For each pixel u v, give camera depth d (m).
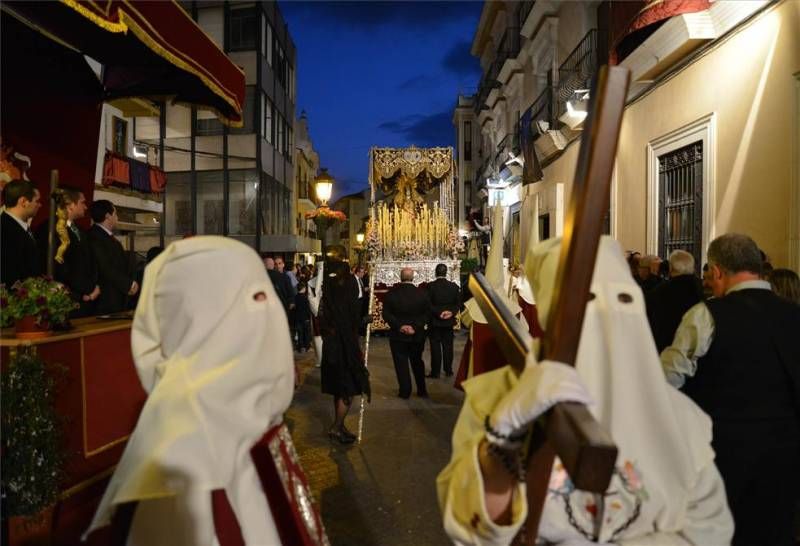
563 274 1.09
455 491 1.35
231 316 1.58
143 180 10.62
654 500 1.46
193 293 1.58
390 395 8.05
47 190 5.56
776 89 5.83
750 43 6.26
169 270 1.61
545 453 1.20
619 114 1.05
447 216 15.05
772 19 5.90
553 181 15.26
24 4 4.37
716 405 2.58
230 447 1.51
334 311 5.90
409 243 14.50
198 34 4.67
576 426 0.95
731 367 2.55
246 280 1.63
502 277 5.39
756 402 2.52
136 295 5.25
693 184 7.61
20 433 2.60
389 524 4.10
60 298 2.94
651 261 6.50
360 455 5.54
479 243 21.97
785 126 5.69
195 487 1.42
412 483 4.84
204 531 1.42
